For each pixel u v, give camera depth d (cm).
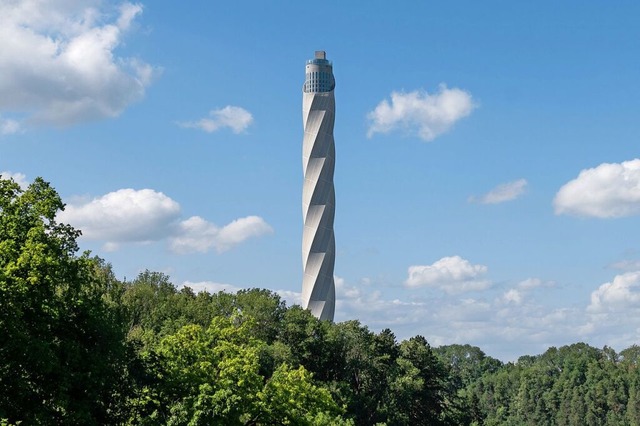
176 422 5731
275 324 12962
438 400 15900
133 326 12381
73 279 5178
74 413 4691
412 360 15312
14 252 4866
